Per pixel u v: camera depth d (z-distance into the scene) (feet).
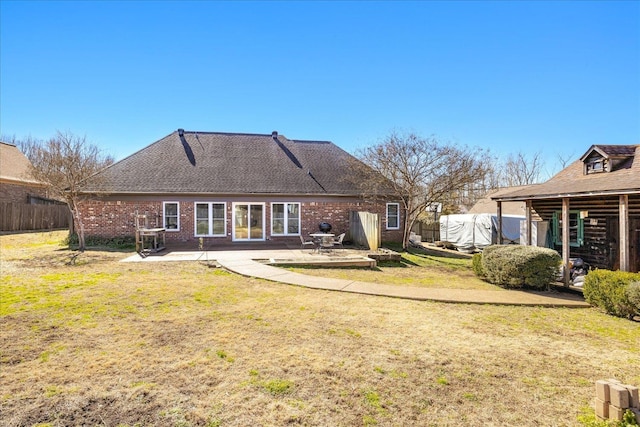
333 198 63.57
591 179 37.65
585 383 13.97
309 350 16.51
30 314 21.40
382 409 11.74
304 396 12.44
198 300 25.32
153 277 33.19
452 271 40.91
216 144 69.26
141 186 57.11
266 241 61.16
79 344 16.94
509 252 32.58
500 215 41.83
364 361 15.43
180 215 58.49
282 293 27.94
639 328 21.65
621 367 15.57
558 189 36.17
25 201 82.79
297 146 74.08
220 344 17.12
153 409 11.56
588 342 18.88
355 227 61.05
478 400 12.48
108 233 56.34
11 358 15.33
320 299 26.32
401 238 66.39
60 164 50.60
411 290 29.81
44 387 12.90
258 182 62.18
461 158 53.06
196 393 12.56
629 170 35.29
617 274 24.85
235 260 41.98
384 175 57.26
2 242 57.16
